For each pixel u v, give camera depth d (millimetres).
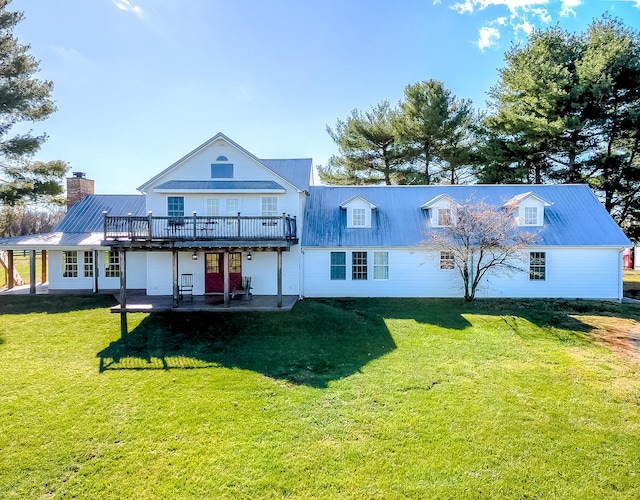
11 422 6496
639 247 32031
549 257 16156
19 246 16250
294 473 5113
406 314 13586
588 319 12797
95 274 16438
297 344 10508
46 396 7504
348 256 16609
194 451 5637
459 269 16047
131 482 4988
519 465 5250
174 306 13125
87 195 20266
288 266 16375
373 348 10188
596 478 4996
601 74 21625
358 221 17312
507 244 15422
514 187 19172
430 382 7969
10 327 11977
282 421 6465
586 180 24344
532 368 8688
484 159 26344
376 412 6715
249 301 14539
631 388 7613
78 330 11695
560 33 25297
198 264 16109
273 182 16281
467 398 7215
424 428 6172
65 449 5719
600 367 8727
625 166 22203
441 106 26375
